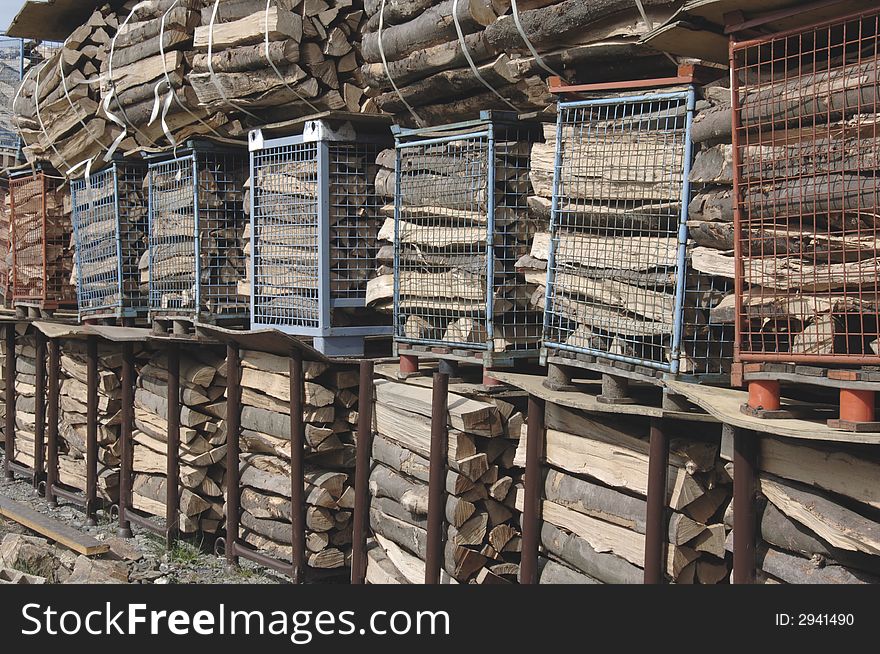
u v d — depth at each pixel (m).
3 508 9.68
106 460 9.66
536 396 5.36
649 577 4.50
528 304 5.82
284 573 7.18
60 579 7.72
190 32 7.78
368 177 7.20
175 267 8.39
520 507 5.59
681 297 4.35
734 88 3.85
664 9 4.49
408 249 6.32
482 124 5.67
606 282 4.77
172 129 8.22
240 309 8.24
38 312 11.05
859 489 3.61
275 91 7.09
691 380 4.39
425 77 5.95
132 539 9.06
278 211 7.39
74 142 9.60
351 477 7.36
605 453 4.96
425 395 6.11
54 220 10.76
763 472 4.07
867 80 3.43
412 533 6.17
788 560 4.01
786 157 3.72
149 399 8.99
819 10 3.58
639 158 4.60
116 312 9.26
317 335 6.99
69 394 10.35
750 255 3.82
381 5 6.18
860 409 3.50
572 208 4.97
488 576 5.82
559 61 5.08
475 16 5.37
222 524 8.69
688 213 4.33
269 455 7.71
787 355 3.66
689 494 4.56
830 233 3.63
